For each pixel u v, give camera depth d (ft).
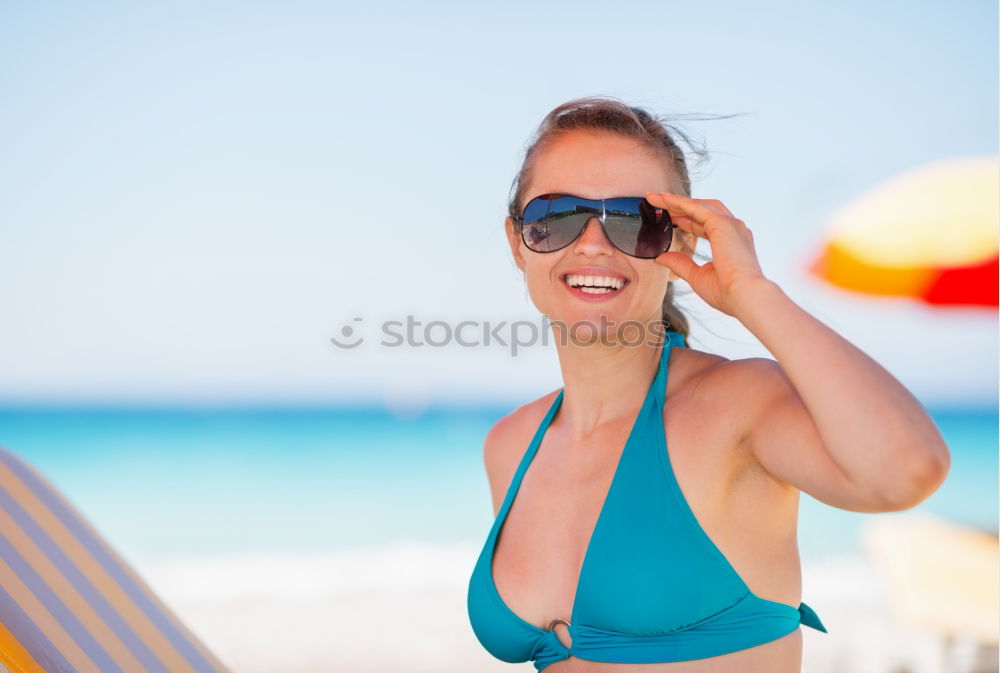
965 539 36.50
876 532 38.19
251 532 96.63
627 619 8.83
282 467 129.18
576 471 10.06
